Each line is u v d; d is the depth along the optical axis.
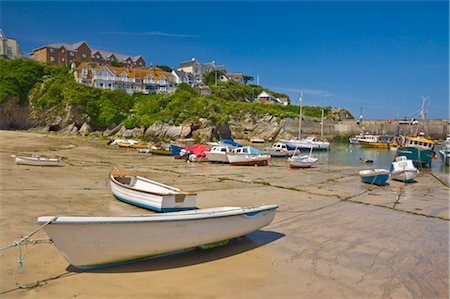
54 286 6.23
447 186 21.56
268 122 78.06
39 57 99.69
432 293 6.82
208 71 122.69
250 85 122.25
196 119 62.84
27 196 12.87
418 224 11.97
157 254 7.48
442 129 90.50
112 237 6.70
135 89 87.88
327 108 104.50
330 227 11.12
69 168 21.94
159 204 11.09
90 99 68.00
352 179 23.36
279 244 9.24
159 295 6.18
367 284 7.09
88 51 104.06
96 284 6.41
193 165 29.47
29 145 36.25
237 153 30.38
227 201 14.49
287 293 6.53
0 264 6.93
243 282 6.88
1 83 67.50
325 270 7.68
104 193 14.48
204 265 7.56
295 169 29.02
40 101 67.62
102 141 48.25
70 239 6.43
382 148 62.22
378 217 12.75
